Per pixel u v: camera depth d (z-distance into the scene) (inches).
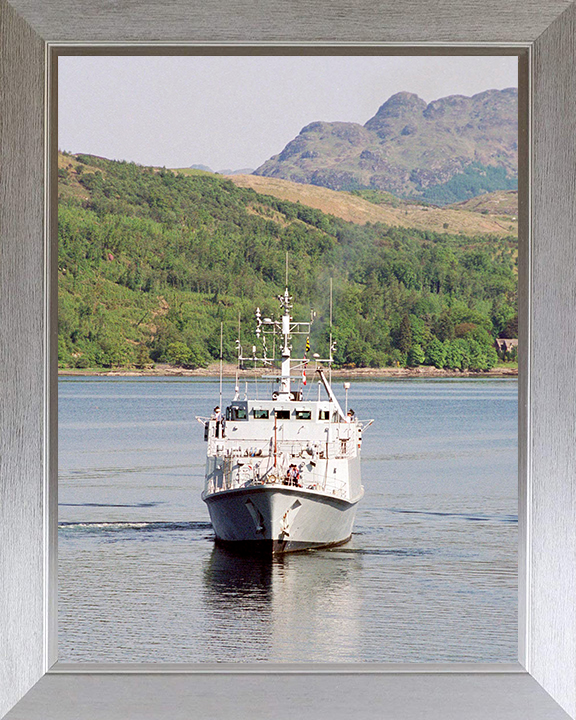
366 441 878.4
